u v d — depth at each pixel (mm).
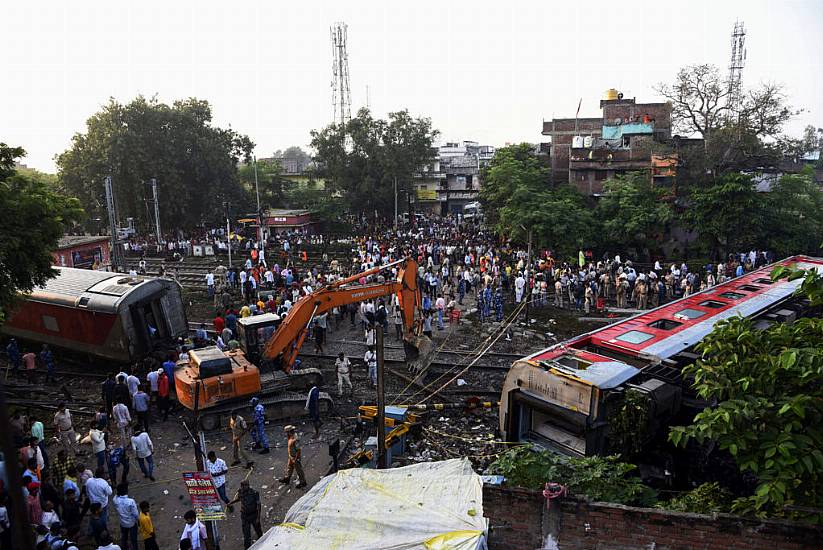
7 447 4184
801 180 42406
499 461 10039
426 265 37375
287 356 19922
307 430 18062
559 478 9180
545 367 14219
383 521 9031
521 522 8492
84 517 13391
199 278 39156
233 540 12742
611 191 44219
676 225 42531
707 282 32500
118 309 21656
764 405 8141
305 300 19859
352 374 22531
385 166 58875
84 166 51188
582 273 31859
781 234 39625
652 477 13227
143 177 51188
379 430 14062
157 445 17125
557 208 41156
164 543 12633
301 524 9742
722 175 40188
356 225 62969
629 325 17875
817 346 8227
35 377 22469
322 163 63562
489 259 36312
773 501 7930
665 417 13477
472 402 19016
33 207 16516
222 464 13656
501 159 53406
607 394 13156
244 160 62625
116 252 35281
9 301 17000
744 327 9219
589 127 61000
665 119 59312
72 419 18875
